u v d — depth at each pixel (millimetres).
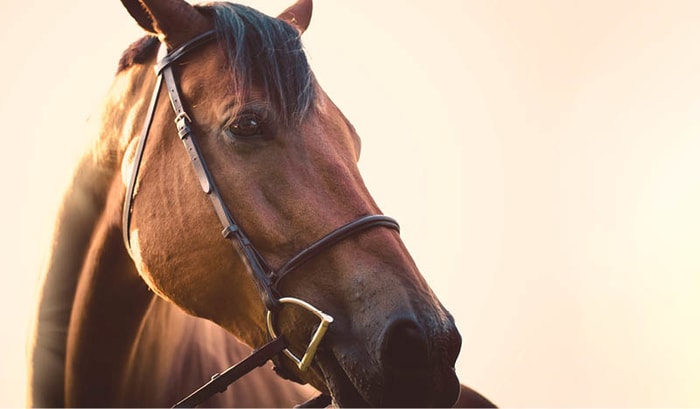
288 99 2186
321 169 2195
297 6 2945
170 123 2342
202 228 2225
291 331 2107
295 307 2105
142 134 2391
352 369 1980
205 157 2248
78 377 2709
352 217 2150
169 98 2355
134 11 2406
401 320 1943
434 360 1938
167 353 2828
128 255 2584
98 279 2633
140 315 2693
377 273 2051
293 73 2197
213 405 2854
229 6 2350
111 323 2680
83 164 2664
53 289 2738
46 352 2742
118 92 2596
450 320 2043
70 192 2701
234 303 2238
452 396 1941
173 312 2848
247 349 3084
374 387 1936
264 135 2199
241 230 2174
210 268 2221
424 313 1983
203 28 2398
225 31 2273
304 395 3160
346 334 2031
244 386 2967
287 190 2172
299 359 2104
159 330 2807
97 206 2629
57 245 2736
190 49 2361
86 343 2684
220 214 2189
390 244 2115
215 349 2988
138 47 2592
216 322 2311
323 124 2277
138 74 2549
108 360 2707
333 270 2094
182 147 2301
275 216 2162
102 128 2600
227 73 2273
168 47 2402
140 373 2773
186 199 2258
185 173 2273
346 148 2297
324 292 2082
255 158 2199
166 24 2379
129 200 2395
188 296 2270
